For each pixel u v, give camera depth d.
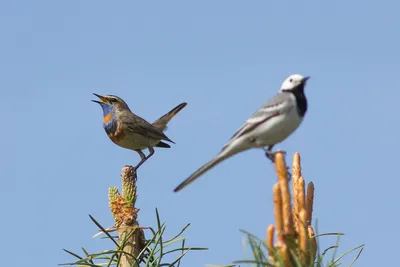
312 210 8.57
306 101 12.78
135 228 10.66
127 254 10.42
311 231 8.05
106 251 10.30
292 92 12.68
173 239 10.38
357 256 7.94
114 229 10.81
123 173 11.06
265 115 12.36
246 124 12.48
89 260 10.29
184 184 11.53
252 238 7.12
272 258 7.07
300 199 8.02
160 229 10.42
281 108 12.30
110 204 10.87
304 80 12.70
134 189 10.98
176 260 10.34
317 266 7.45
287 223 7.21
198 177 12.04
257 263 6.99
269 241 7.07
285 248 7.12
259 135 12.39
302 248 7.25
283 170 7.24
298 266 6.85
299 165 8.28
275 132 12.38
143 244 10.80
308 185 8.59
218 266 7.57
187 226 10.40
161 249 10.34
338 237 7.75
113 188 11.00
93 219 10.41
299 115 12.52
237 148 12.52
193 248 10.32
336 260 7.87
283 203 7.23
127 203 10.83
